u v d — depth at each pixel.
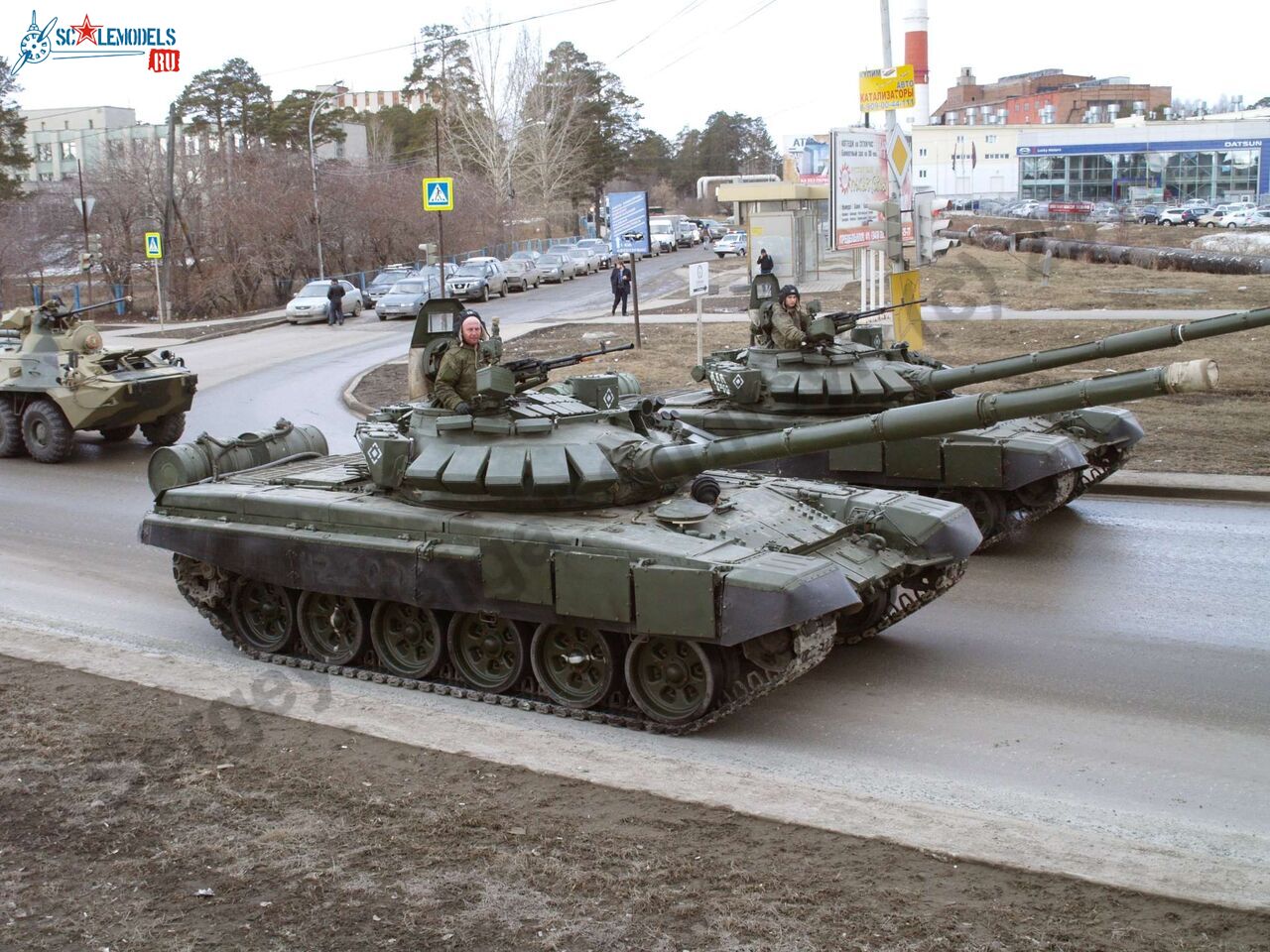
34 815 7.27
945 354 25.34
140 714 8.98
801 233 41.50
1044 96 90.19
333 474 11.25
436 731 8.71
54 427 19.62
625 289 37.28
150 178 50.28
